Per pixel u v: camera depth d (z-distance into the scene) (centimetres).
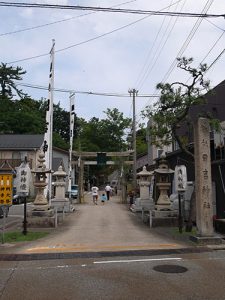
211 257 971
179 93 1435
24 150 4259
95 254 1013
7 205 1180
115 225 1745
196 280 739
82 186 3738
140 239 1287
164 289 678
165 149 3394
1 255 1002
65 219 2028
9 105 5809
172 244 1169
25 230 1396
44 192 1981
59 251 1058
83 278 762
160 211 1742
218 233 1359
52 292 666
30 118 5578
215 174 1683
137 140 5881
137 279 751
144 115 1675
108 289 682
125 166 4012
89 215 2273
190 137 1992
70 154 2928
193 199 1455
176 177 1477
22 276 786
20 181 1488
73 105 2880
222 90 1969
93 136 6141
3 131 5366
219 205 1633
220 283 714
